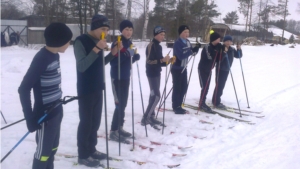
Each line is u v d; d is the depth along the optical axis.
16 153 3.35
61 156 3.35
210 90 7.50
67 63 11.61
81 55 2.81
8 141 3.68
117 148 3.69
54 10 24.91
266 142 4.17
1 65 9.02
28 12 31.20
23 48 18.83
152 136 4.15
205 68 5.39
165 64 4.46
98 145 3.75
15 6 30.80
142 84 7.91
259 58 15.85
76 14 25.11
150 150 3.67
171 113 5.25
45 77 2.31
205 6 28.62
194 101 6.25
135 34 28.64
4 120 4.35
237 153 3.76
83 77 2.96
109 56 3.23
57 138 2.60
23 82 2.18
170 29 26.39
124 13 22.91
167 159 3.45
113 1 20.92
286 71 11.18
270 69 11.66
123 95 3.80
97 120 3.20
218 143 4.09
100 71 3.04
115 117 3.88
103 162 3.29
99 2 23.61
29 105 2.18
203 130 4.50
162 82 8.29
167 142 3.97
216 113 5.42
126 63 3.73
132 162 3.29
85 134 3.09
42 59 2.24
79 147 3.14
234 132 4.55
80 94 2.99
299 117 5.39
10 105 5.30
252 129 4.73
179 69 5.04
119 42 3.13
